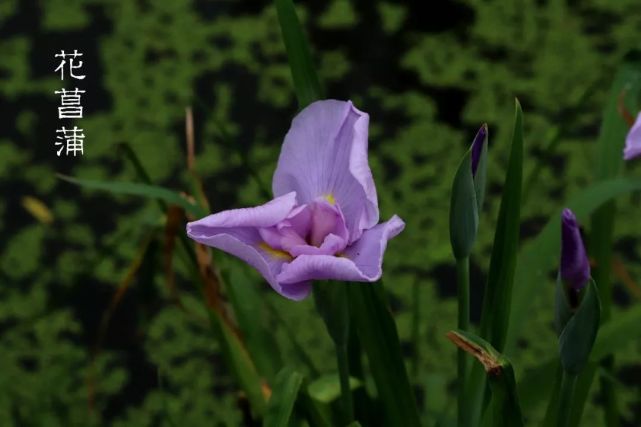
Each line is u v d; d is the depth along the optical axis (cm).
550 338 224
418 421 156
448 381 217
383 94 277
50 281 248
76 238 255
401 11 300
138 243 251
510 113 268
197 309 239
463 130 267
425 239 244
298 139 143
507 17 294
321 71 284
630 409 214
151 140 272
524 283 157
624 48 280
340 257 139
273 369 162
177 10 304
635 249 239
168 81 285
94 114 280
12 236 257
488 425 149
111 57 292
